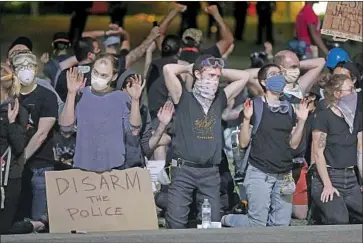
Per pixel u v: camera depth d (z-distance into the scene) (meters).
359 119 14.18
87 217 13.61
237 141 14.42
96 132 13.64
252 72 14.71
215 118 13.79
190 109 13.75
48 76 19.00
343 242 13.59
